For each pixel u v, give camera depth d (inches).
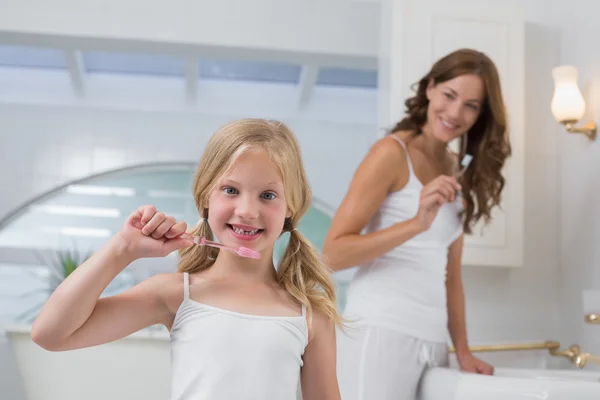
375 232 82.8
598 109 104.7
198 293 51.2
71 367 108.4
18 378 107.9
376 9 137.5
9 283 179.3
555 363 110.0
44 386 108.4
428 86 93.0
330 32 136.3
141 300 50.1
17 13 128.9
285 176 51.3
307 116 178.7
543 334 111.8
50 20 129.3
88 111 173.3
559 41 117.0
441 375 78.8
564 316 110.7
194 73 163.6
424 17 111.7
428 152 91.4
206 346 48.8
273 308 51.6
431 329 84.0
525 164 114.7
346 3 137.3
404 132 90.6
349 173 176.9
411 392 82.5
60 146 171.5
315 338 53.2
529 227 113.5
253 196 49.9
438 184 81.9
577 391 66.4
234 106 177.9
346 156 177.3
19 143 170.1
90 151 172.1
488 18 112.7
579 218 108.1
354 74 175.5
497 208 109.4
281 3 135.5
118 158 172.7
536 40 117.3
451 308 93.8
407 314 82.7
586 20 108.8
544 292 112.7
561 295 111.9
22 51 165.6
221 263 52.8
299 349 51.0
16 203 168.7
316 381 53.1
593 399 66.2
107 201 180.5
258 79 179.8
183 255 55.3
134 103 174.9
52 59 170.6
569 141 111.9
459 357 93.2
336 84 180.5
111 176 174.6
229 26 133.3
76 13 129.9
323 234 177.3
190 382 48.3
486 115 95.0
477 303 111.3
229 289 51.6
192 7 132.6
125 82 176.1
